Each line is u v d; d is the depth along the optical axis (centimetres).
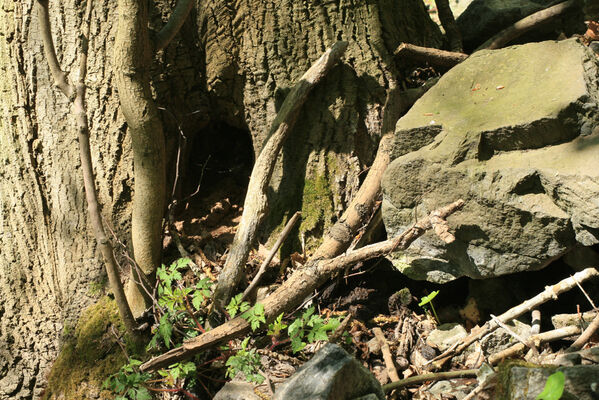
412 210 316
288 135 366
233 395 290
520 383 221
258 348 320
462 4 590
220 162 441
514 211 283
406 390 297
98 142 373
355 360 245
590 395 211
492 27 443
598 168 259
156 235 354
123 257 377
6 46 376
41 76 373
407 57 389
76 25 366
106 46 365
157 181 346
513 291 330
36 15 369
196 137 433
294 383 237
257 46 377
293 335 299
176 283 362
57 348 381
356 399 240
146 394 290
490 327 305
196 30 383
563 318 294
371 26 380
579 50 316
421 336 332
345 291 360
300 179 379
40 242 388
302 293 321
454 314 343
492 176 286
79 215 377
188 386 321
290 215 377
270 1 372
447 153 297
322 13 375
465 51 453
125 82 334
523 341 288
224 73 382
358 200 346
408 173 309
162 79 378
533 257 287
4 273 393
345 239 341
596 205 256
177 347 314
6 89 381
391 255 337
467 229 299
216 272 369
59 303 382
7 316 392
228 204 414
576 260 304
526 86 312
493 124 293
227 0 372
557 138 285
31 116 378
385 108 367
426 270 330
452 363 310
